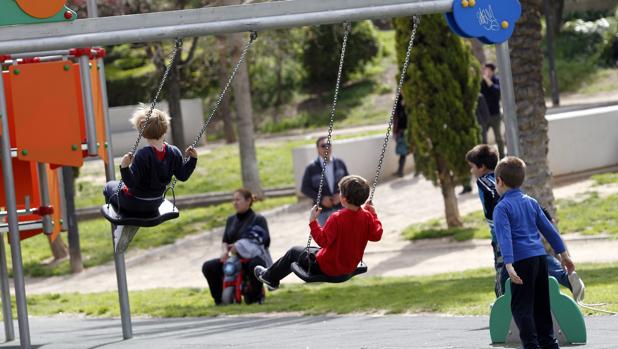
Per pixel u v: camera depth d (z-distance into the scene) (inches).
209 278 1808.6
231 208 3073.3
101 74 1376.7
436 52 2425.0
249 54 3582.7
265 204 3038.9
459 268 1979.6
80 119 1331.2
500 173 932.6
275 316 1598.2
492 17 1188.5
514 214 918.4
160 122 1043.3
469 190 2721.5
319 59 5310.0
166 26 1136.8
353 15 1138.7
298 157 3002.0
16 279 1274.6
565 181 2674.7
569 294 1413.6
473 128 2410.2
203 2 2987.2
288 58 4849.9
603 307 1278.3
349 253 1002.1
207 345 1214.3
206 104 5354.3
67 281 2603.3
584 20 5078.7
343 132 4328.3
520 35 1824.6
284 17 1135.6
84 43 1143.6
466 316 1338.6
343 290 1833.2
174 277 2448.3
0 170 1535.4
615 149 2751.0
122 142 4485.7
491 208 1067.3
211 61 5093.5
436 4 1160.8
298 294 1852.9
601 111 2751.0
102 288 2425.0
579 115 2714.1
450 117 2404.0
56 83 1263.5
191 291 2069.4
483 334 1123.9
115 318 1788.9
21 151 1253.1
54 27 1144.2
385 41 5861.2
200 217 2997.0
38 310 2033.7
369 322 1375.5
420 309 1457.9
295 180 3011.8
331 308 1588.3
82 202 3612.2
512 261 900.6
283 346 1147.9
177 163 1065.5
